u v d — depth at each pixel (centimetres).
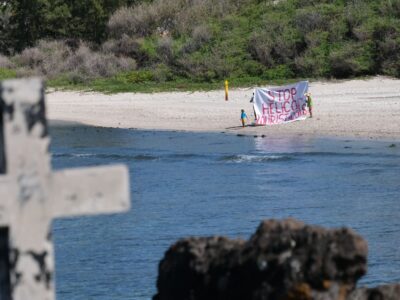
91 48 18250
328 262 1231
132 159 9062
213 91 14162
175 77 15438
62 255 4738
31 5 19325
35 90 1084
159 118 12175
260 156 8762
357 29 14675
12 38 19675
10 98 1080
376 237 5062
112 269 4406
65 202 1105
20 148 1088
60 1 19312
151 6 18400
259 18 16688
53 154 9662
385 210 5916
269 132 10412
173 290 1400
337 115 10956
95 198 1112
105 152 9644
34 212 1099
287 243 1262
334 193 6662
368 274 4147
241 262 1308
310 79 14050
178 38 17138
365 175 7394
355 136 9631
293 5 16738
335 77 14012
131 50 16975
